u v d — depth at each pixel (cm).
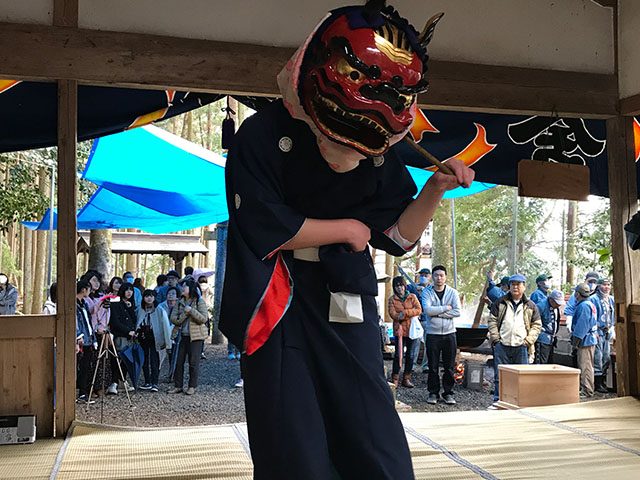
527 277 1525
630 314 499
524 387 486
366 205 177
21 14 399
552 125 532
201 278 1007
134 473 304
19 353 387
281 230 162
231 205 169
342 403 165
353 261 170
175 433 375
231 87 428
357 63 148
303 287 171
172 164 796
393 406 170
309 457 157
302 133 167
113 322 742
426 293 720
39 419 388
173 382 850
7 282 816
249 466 313
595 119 535
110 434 372
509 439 369
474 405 712
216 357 1104
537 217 1522
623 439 371
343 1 452
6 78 396
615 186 512
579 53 510
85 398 729
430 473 310
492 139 528
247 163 166
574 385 492
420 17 480
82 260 1825
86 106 444
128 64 410
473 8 489
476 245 1555
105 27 411
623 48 511
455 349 712
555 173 491
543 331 802
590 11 513
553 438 372
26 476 301
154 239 1548
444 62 479
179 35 424
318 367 167
